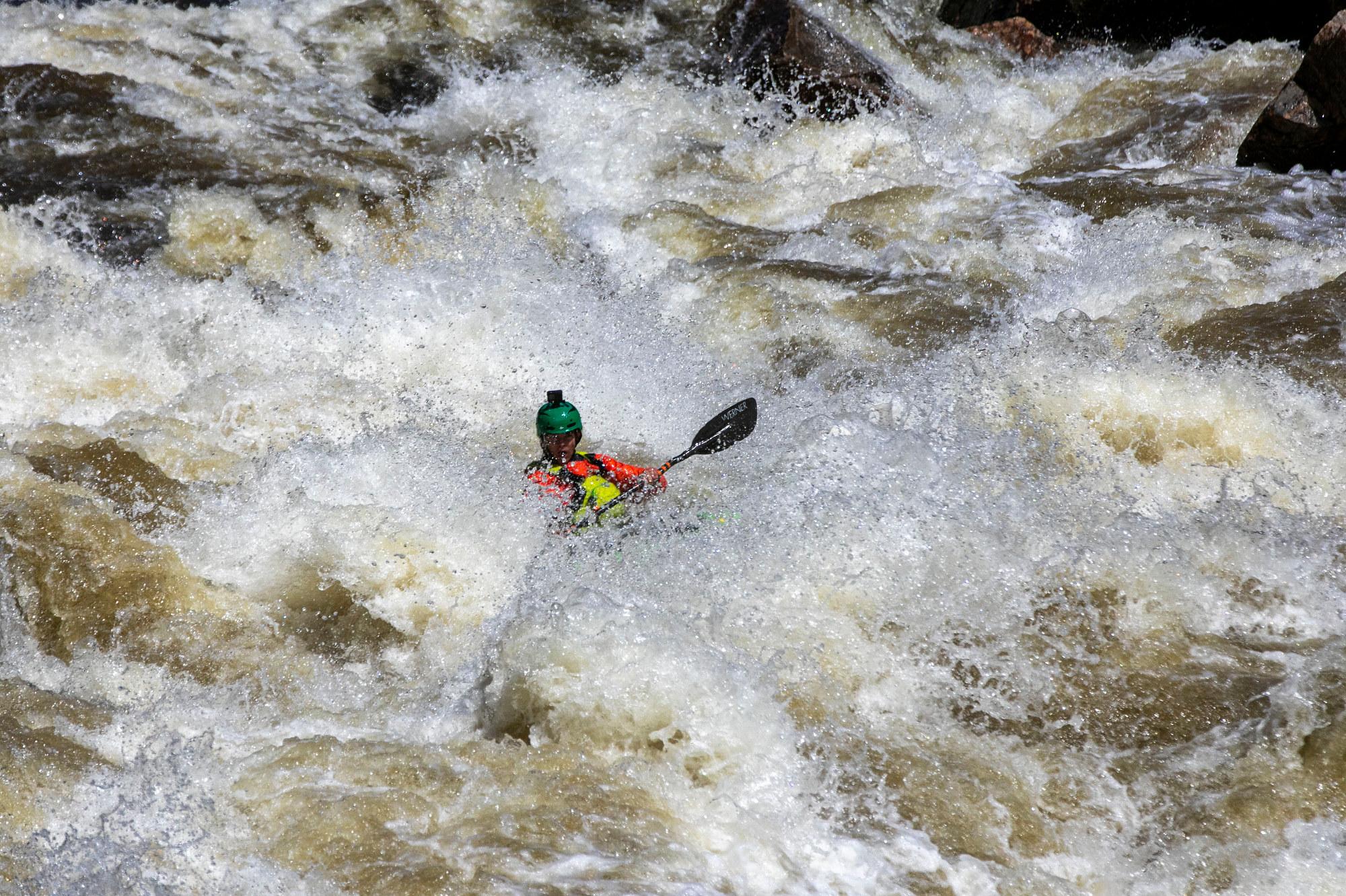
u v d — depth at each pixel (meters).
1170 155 36.78
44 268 30.92
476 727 15.83
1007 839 13.89
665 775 14.73
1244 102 38.41
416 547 19.75
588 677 15.73
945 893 13.14
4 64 41.62
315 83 44.44
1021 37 47.53
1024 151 39.41
